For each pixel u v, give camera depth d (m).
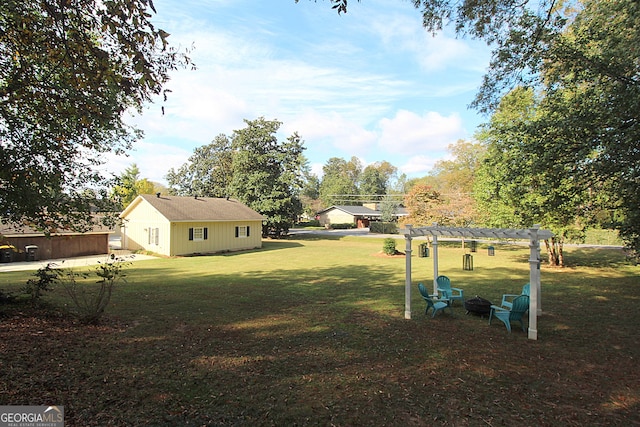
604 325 7.50
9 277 13.20
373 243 32.53
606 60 6.67
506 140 9.36
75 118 6.50
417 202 30.38
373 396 4.22
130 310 8.12
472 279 13.56
